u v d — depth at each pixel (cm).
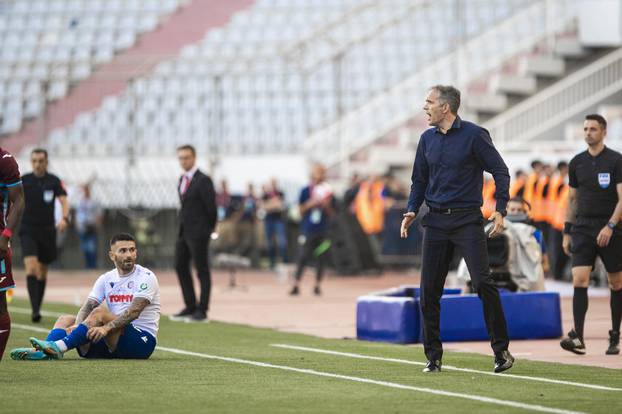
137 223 10319
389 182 9581
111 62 11781
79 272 10275
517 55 11175
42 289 5503
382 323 4675
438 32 12031
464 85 10869
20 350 3775
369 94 11375
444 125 3519
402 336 4581
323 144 10825
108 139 11619
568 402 2931
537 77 11075
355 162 10750
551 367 3734
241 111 11438
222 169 10800
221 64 11812
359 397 3016
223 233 9788
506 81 10800
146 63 11769
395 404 2891
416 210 3584
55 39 13162
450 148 3494
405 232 3609
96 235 10200
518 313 4734
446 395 3058
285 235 10288
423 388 3203
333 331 5181
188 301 5766
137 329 3856
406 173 10638
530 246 4931
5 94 12231
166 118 11650
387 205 9506
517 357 4097
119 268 3856
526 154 8838
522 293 4756
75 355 3956
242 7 13050
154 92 11750
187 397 3003
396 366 3759
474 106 10606
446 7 12138
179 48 12588
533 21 11538
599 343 4550
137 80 11731
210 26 12900
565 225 4250
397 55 11831
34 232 5397
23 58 12988
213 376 3459
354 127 11031
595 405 2881
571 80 10431
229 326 5406
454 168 3491
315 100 11394
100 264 10394
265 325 5481
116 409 2786
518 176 8012
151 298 3862
